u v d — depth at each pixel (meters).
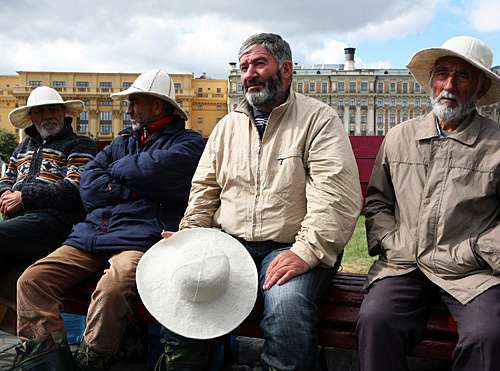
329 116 2.31
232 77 86.06
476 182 2.05
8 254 2.74
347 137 2.34
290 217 2.25
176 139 2.84
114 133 89.12
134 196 2.69
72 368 2.24
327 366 2.42
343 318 2.05
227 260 2.07
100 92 88.06
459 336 1.82
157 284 2.12
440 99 2.16
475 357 1.73
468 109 2.14
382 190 2.35
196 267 1.99
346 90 87.00
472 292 1.87
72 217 2.98
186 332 1.98
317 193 2.16
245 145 2.37
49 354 2.18
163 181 2.64
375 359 1.87
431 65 2.34
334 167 2.17
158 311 2.04
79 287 2.51
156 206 2.69
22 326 2.28
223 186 2.43
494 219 2.09
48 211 2.90
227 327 2.00
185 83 93.38
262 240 2.27
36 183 2.97
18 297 2.32
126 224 2.60
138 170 2.62
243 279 2.12
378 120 87.38
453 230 2.05
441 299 2.09
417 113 87.25
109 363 2.22
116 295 2.18
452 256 2.00
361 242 4.37
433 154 2.14
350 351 2.39
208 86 95.50
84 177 2.79
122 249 2.48
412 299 1.98
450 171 2.09
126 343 2.57
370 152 3.31
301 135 2.28
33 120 3.25
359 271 3.52
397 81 87.06
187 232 2.27
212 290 1.99
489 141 2.08
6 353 2.80
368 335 1.89
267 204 2.26
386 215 2.30
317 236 2.07
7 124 96.56
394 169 2.24
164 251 2.23
